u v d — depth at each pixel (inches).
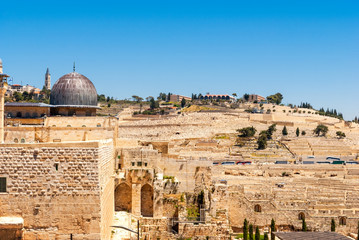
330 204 5516.7
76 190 2345.0
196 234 4077.3
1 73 3038.9
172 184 4453.7
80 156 2357.3
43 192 2336.4
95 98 5034.5
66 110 4808.1
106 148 2847.0
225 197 4662.9
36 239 2322.8
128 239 3026.6
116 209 4013.3
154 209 3993.6
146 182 4013.3
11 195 2325.3
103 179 2583.7
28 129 3789.4
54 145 2353.6
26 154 2342.5
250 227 4357.8
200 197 4515.3
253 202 5009.8
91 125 4347.9
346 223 5201.8
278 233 3479.3
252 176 7268.7
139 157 4227.4
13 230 2292.1
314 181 7012.8
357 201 5629.9
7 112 4399.6
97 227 2346.2
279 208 5157.5
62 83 4899.1
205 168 4724.4
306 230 4749.0
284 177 7327.8
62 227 2335.1
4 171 2329.0
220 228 4188.0
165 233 3890.3
